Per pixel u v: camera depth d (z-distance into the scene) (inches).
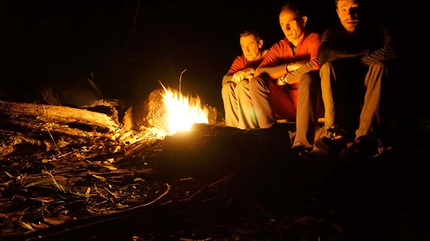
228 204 137.7
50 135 213.5
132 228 119.6
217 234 118.6
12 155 196.2
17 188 146.7
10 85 286.7
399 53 184.5
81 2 347.6
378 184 151.8
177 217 127.4
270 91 214.7
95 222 118.2
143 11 350.9
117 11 355.3
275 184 154.2
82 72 344.8
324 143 178.5
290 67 211.9
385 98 182.4
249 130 179.8
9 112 223.9
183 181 160.4
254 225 124.6
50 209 131.0
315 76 194.7
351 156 168.1
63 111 240.7
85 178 160.7
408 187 150.3
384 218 129.6
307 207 136.3
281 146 174.9
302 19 216.5
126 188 150.9
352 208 135.6
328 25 296.8
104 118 253.8
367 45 199.6
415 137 192.1
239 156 172.7
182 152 177.6
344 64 189.8
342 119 190.7
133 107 268.1
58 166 178.2
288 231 120.6
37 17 336.5
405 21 250.7
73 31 347.3
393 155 170.7
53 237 111.0
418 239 117.0
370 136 178.5
